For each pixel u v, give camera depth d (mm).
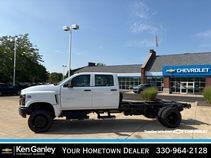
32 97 9664
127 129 10328
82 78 10281
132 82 55594
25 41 51344
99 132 9758
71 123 11547
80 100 10109
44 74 56094
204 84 44156
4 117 12930
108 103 10414
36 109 9898
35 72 52375
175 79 48312
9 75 48188
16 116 13289
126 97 29719
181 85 47375
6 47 49062
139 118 13039
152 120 12500
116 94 10508
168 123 10609
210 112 15656
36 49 53000
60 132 9719
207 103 21016
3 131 9781
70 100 10000
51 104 9805
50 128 10305
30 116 9555
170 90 48500
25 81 52656
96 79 10398
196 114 14789
